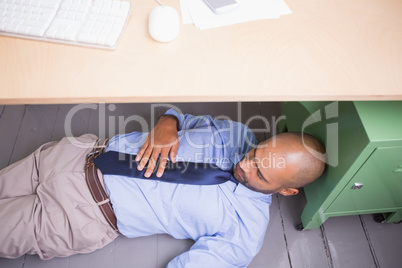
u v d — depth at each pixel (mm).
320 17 908
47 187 1086
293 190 1115
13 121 1556
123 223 1104
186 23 865
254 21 882
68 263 1210
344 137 955
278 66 799
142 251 1256
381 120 871
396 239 1344
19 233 1036
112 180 1077
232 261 1077
